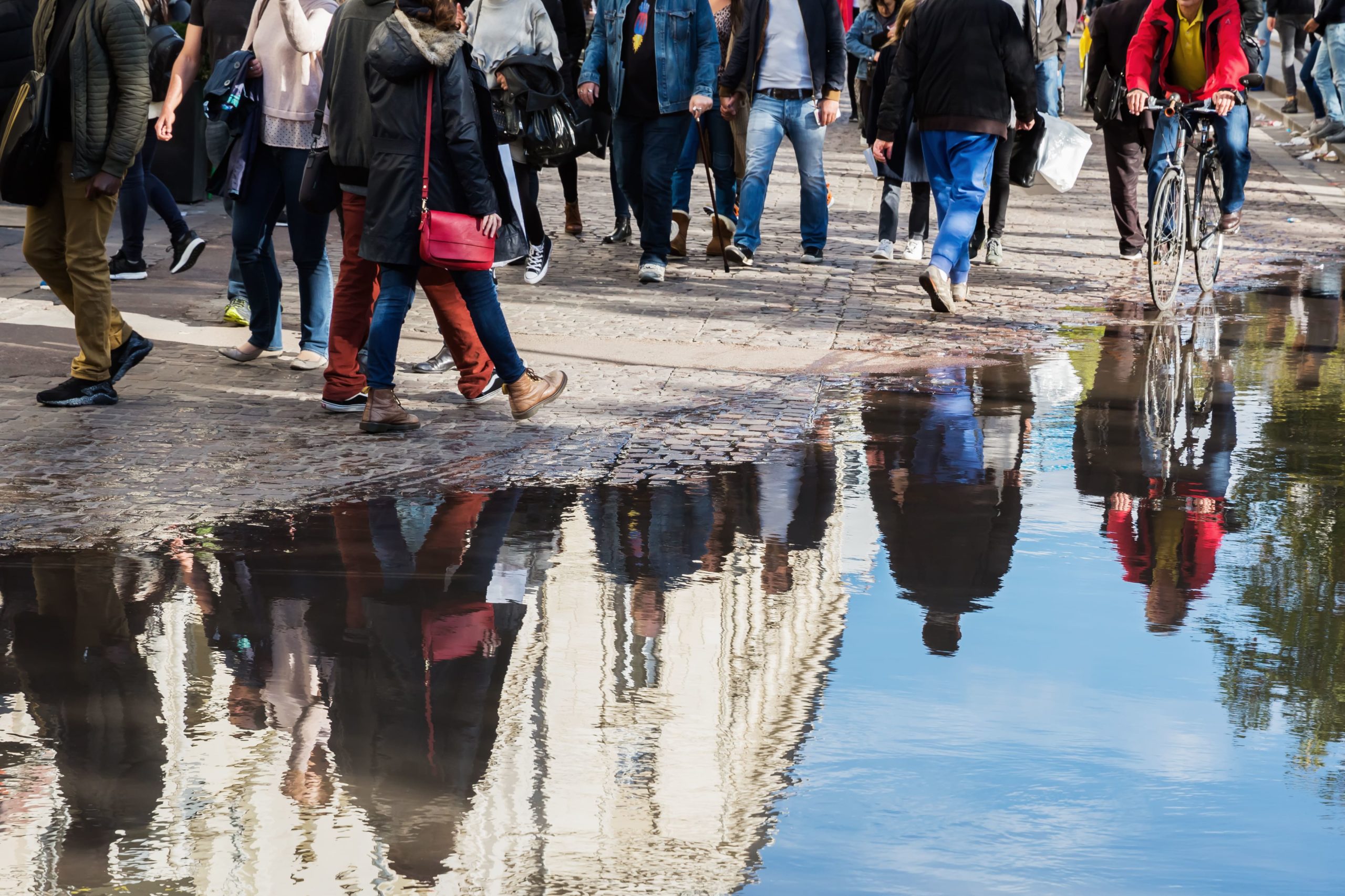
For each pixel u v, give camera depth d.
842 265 13.38
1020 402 8.59
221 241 13.70
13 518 6.27
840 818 3.84
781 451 7.53
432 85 7.39
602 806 3.89
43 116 7.80
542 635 5.08
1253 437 7.82
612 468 7.20
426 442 7.62
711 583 5.62
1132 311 11.48
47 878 3.50
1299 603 5.44
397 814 3.84
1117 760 4.18
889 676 4.75
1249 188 18.42
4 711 4.44
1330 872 3.61
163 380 8.84
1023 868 3.61
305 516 6.39
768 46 12.87
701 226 15.56
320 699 4.55
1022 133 13.26
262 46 8.64
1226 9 11.65
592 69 12.66
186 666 4.79
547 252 11.90
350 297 8.02
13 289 11.23
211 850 3.64
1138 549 6.04
